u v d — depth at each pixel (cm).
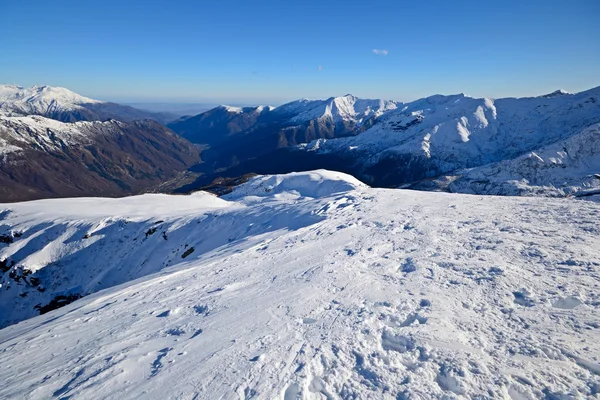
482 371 559
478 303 803
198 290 1253
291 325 796
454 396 515
